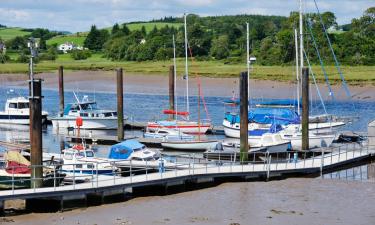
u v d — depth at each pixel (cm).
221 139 6450
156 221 3466
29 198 3662
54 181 3834
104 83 13838
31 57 3738
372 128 5447
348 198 3944
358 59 14388
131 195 4128
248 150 5200
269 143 5534
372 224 3378
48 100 10931
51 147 6194
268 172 4519
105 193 3928
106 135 6875
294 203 3838
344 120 7050
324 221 3438
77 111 7512
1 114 8175
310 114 8400
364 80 11919
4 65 17462
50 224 3422
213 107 9550
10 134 7294
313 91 11112
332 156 5097
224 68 14712
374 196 3994
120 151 4950
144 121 7988
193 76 13438
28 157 4772
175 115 7488
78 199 3794
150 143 6197
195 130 6862
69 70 16038
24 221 3488
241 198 3997
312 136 5822
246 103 5066
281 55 15350
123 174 4744
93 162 4247
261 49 16112
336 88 11356
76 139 6519
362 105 9588
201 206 3806
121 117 6419
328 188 4222
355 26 15700
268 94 11050
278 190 4197
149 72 14700
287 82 12256
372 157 5238
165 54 18125
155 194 4156
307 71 5562
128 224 3409
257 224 3394
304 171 4659
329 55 13988
